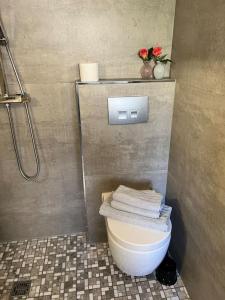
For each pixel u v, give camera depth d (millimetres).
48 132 1619
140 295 1459
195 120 1245
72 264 1684
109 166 1657
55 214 1877
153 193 1445
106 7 1391
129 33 1463
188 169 1363
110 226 1299
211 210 1131
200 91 1173
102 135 1562
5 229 1848
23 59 1432
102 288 1505
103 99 1471
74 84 1523
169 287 1504
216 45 1010
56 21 1380
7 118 1536
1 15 1331
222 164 1020
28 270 1638
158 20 1455
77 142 1675
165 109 1551
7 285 1531
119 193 1395
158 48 1418
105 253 1777
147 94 1501
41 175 1727
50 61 1458
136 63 1538
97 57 1492
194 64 1217
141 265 1263
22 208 1805
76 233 1969
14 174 1692
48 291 1490
